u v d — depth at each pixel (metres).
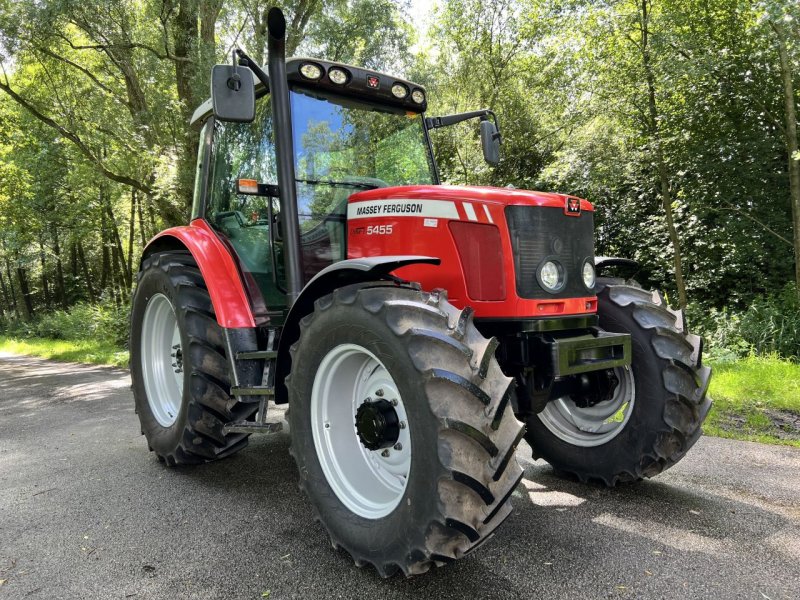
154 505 2.98
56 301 32.72
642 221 11.92
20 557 2.42
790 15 6.99
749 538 2.41
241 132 3.62
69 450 4.23
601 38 9.70
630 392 3.06
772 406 4.75
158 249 4.27
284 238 2.95
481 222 2.65
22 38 11.39
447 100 14.23
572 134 12.07
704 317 9.67
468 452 1.88
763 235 9.82
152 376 3.98
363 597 2.02
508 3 14.05
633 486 3.09
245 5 11.27
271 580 2.16
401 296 2.16
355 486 2.39
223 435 3.37
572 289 2.71
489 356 2.00
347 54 12.06
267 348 3.19
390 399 2.31
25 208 20.75
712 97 9.32
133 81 12.38
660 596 1.97
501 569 2.19
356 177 3.37
